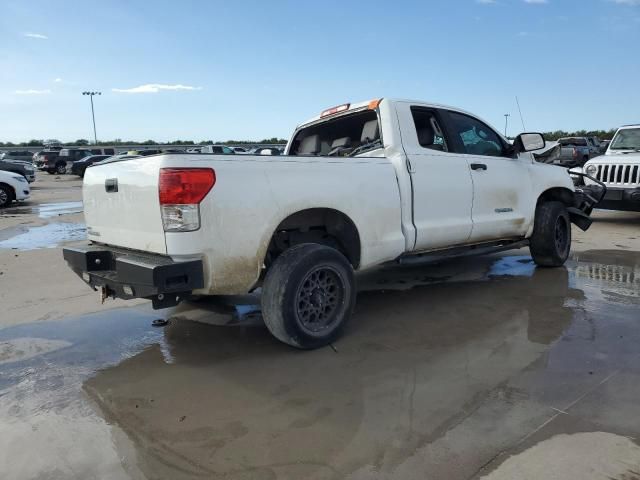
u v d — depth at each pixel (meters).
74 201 17.53
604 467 2.33
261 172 3.56
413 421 2.79
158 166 3.30
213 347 4.00
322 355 3.75
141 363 3.73
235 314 4.80
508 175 5.50
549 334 4.00
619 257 6.85
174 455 2.55
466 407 2.91
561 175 6.27
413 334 4.11
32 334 4.39
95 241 4.20
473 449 2.51
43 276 6.47
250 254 3.50
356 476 2.34
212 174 3.32
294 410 2.96
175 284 3.25
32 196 19.86
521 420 2.75
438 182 4.74
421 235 4.61
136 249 3.66
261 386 3.28
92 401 3.16
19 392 3.31
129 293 3.46
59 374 3.58
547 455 2.43
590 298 4.93
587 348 3.70
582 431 2.63
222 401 3.10
